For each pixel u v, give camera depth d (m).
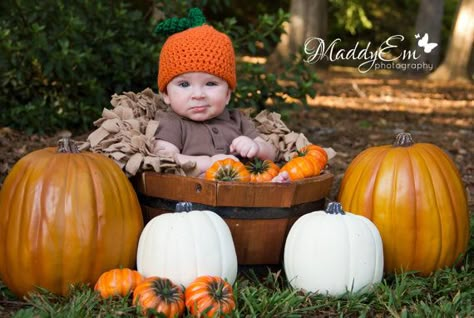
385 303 3.10
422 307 3.05
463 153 8.07
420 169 3.47
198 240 3.04
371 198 3.50
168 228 3.07
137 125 3.69
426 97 14.91
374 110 12.30
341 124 10.18
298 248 3.22
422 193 3.44
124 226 3.20
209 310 2.83
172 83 3.76
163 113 3.90
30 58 6.94
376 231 3.31
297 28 17.78
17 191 3.16
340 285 3.16
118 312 2.85
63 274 3.10
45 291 3.12
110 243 3.15
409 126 10.40
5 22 7.16
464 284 3.36
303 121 10.28
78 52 6.66
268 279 3.37
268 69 16.16
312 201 3.52
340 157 7.40
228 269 3.11
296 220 3.46
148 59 6.87
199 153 3.80
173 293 2.88
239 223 3.33
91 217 3.10
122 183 3.26
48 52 6.65
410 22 22.69
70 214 3.07
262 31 7.68
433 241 3.45
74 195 3.09
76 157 3.21
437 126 10.57
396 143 3.63
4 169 5.73
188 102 3.74
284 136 4.12
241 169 3.45
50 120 7.09
